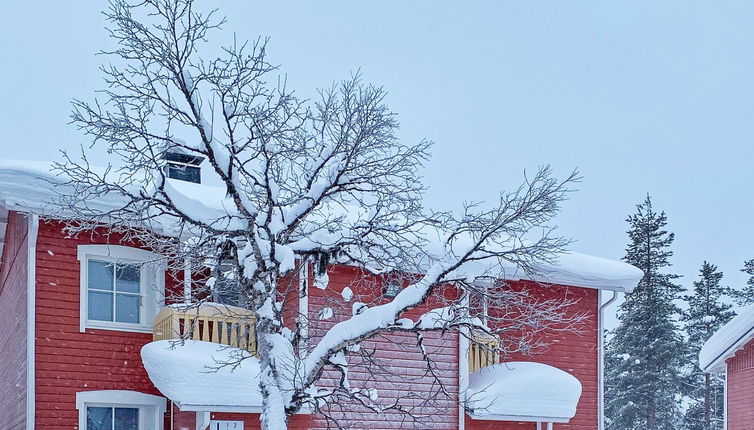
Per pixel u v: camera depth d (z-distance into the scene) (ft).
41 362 42.78
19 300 47.06
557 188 35.27
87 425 44.01
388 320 34.58
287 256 33.76
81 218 36.60
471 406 50.47
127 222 38.75
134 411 45.62
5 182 41.27
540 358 56.95
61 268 44.06
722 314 151.12
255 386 41.88
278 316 35.91
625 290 58.70
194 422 43.29
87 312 44.86
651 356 131.03
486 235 34.32
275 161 37.27
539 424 55.06
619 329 138.41
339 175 35.40
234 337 44.11
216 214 41.14
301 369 34.40
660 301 135.03
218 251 36.04
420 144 37.70
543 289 57.36
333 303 47.34
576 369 57.98
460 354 52.11
